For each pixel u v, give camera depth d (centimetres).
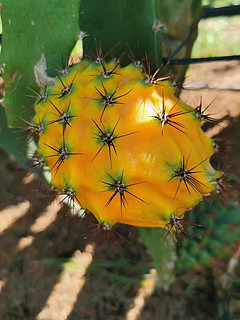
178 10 29
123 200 21
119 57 23
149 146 20
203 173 21
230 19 44
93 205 21
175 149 20
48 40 23
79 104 21
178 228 22
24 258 35
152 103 21
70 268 35
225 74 42
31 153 29
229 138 37
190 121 21
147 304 33
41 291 34
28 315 34
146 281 34
